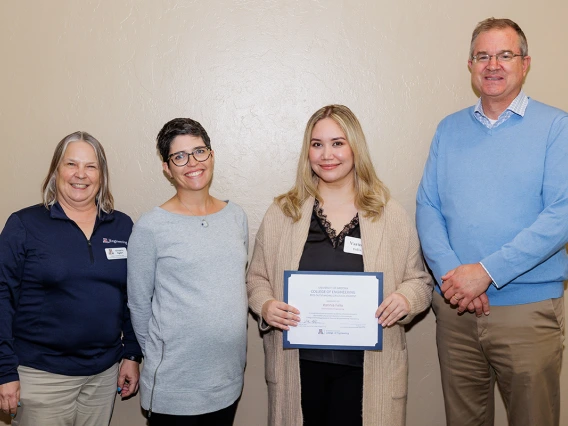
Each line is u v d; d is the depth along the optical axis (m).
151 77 2.34
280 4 2.35
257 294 1.95
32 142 2.33
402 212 1.96
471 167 1.97
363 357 1.84
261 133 2.38
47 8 2.30
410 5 2.35
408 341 2.45
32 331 1.84
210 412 1.77
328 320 1.81
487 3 2.35
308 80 2.37
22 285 1.85
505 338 1.94
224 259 1.83
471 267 1.86
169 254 1.79
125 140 2.35
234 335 1.80
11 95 2.32
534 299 1.92
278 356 1.91
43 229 1.87
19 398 1.81
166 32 2.34
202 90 2.36
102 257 1.92
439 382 2.46
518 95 1.97
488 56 1.91
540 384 1.91
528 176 1.87
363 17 2.35
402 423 1.88
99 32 2.32
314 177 2.02
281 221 1.99
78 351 1.87
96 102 2.33
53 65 2.32
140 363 2.35
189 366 1.75
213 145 2.38
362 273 1.80
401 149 2.39
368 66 2.37
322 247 1.88
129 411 2.41
